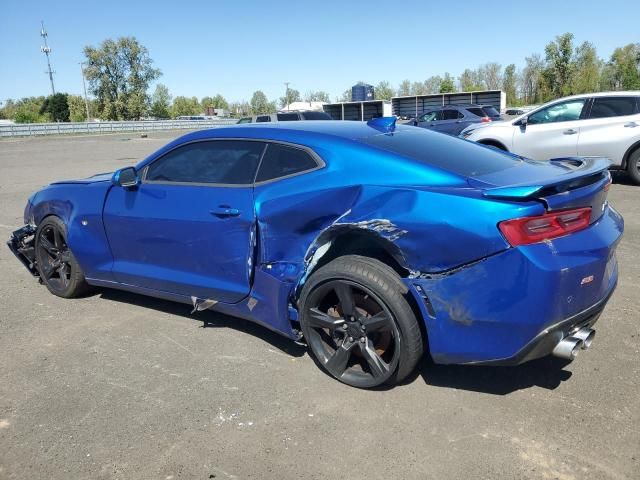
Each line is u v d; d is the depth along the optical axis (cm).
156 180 413
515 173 324
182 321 434
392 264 315
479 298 276
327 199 319
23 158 2206
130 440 285
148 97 7988
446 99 4028
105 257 443
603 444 269
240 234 357
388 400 314
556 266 264
